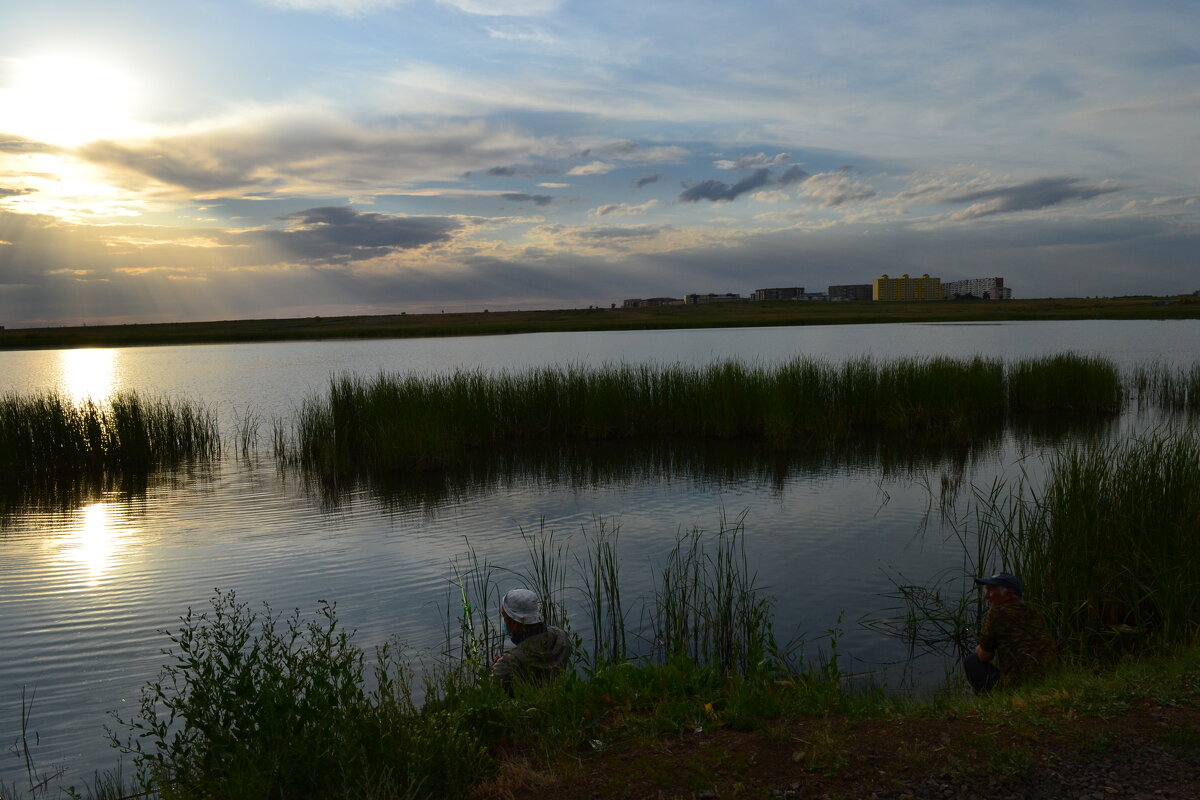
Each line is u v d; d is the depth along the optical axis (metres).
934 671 6.70
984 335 72.12
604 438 20.84
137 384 40.31
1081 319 106.75
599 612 7.74
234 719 4.14
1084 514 7.41
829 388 22.30
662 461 17.70
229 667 4.25
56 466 17.59
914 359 25.11
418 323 160.50
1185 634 6.55
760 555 10.09
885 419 21.38
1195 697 4.65
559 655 5.88
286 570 10.17
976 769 3.90
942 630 7.55
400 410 19.34
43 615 8.71
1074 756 4.00
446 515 13.08
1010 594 5.91
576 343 80.44
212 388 37.25
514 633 5.88
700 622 7.79
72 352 92.31
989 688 5.98
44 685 6.99
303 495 15.05
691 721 4.70
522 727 4.68
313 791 3.86
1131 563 7.09
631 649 7.29
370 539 11.62
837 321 117.00
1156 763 3.90
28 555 11.09
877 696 5.63
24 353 92.31
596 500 13.88
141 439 18.81
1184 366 35.47
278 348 88.12
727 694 5.13
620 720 4.77
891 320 117.12
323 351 77.50
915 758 4.04
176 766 4.24
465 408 20.23
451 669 6.78
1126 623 7.01
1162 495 7.60
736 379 21.44
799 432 19.75
